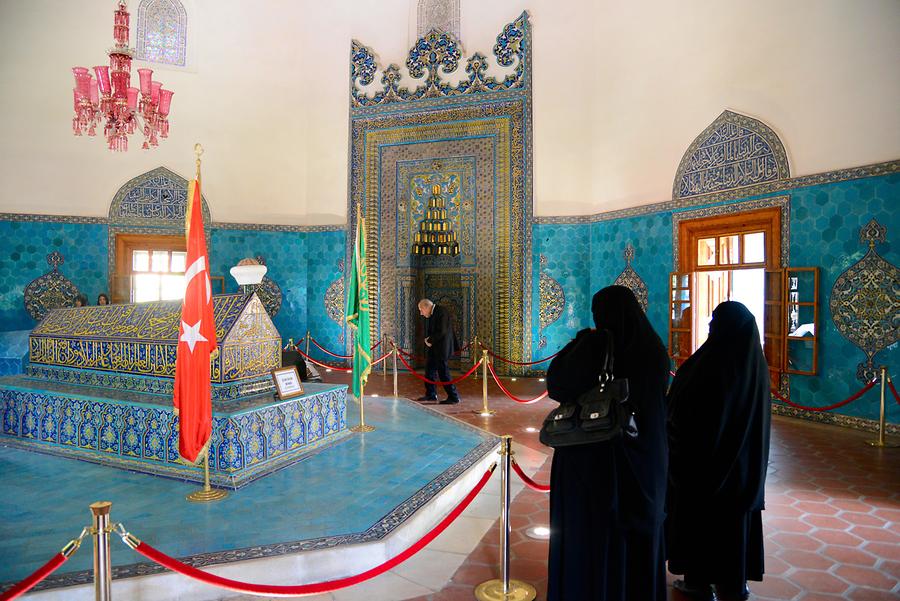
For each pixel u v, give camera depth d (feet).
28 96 33.65
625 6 31.89
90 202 35.09
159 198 36.52
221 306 16.05
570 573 7.86
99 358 16.87
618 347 7.91
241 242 38.09
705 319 30.96
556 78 34.42
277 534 11.07
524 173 34.91
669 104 29.48
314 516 11.99
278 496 13.16
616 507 7.62
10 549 10.37
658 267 30.19
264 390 16.01
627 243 32.09
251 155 38.24
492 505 14.25
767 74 24.94
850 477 16.26
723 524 9.28
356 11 38.11
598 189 33.99
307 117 39.04
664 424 7.84
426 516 12.54
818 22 23.06
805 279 23.61
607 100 33.22
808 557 11.28
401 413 23.09
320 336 39.14
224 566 9.75
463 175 36.40
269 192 38.65
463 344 36.78
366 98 38.04
